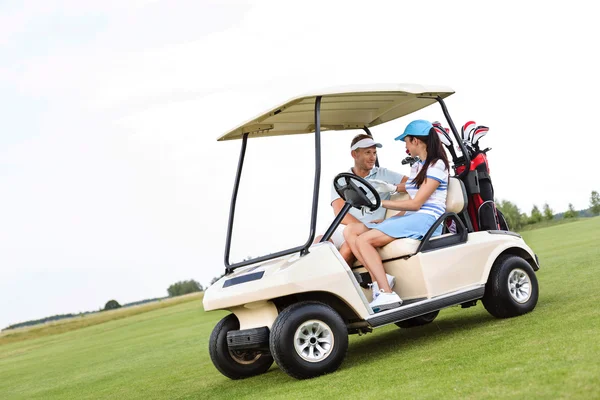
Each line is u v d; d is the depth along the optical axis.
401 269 4.43
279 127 4.88
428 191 4.46
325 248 4.07
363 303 4.07
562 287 5.79
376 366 3.89
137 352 8.64
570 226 17.25
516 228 25.11
